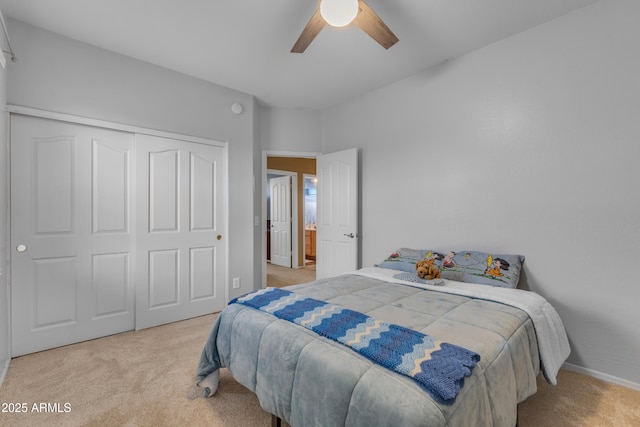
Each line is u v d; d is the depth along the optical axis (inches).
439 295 76.6
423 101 119.0
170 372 82.3
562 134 86.4
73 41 98.0
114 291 107.2
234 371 64.2
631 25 76.1
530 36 92.0
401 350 45.6
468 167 106.3
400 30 92.8
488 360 46.8
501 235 98.5
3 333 82.4
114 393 72.6
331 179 150.6
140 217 111.5
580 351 84.1
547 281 89.4
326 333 52.4
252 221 141.5
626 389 75.9
